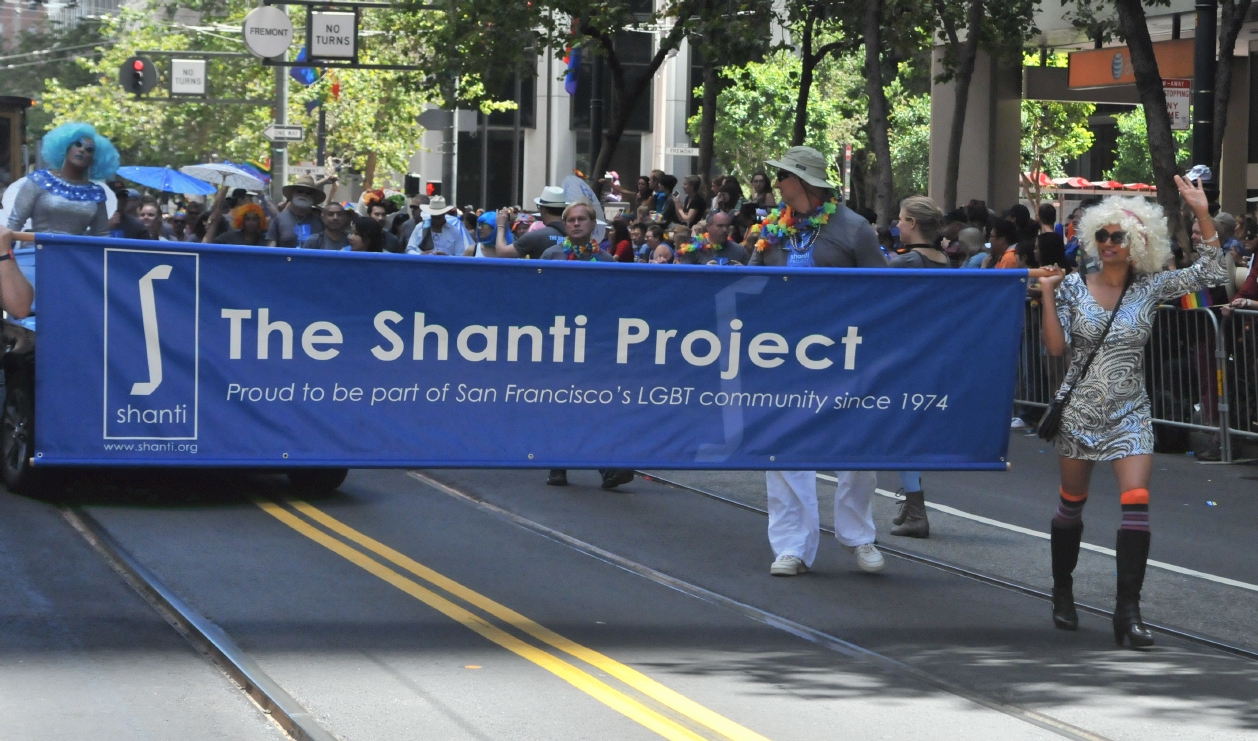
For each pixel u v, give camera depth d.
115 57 66.88
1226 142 33.19
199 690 7.70
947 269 9.45
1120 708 7.64
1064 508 9.23
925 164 64.25
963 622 9.47
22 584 9.74
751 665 8.38
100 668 8.01
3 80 82.69
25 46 83.69
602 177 30.92
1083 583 10.66
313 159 61.31
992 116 37.09
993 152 37.25
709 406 9.32
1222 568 11.30
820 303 9.37
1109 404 8.89
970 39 29.70
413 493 13.56
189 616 9.02
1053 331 9.05
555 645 8.69
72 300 8.55
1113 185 61.38
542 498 13.50
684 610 9.63
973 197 37.31
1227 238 17.66
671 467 9.30
